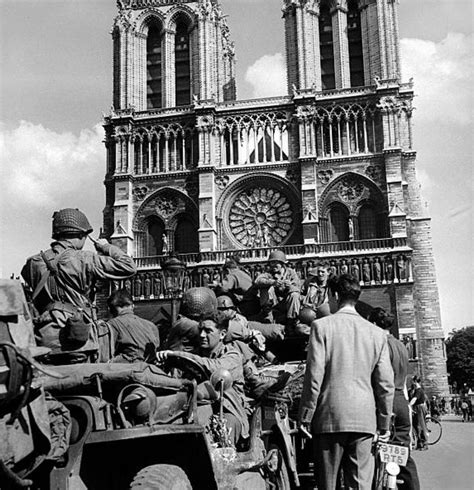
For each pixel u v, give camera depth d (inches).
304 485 532.4
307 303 678.5
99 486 277.4
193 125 3358.8
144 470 277.6
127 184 3292.3
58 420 252.5
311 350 339.6
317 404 336.8
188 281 3100.4
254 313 641.6
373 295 2974.9
